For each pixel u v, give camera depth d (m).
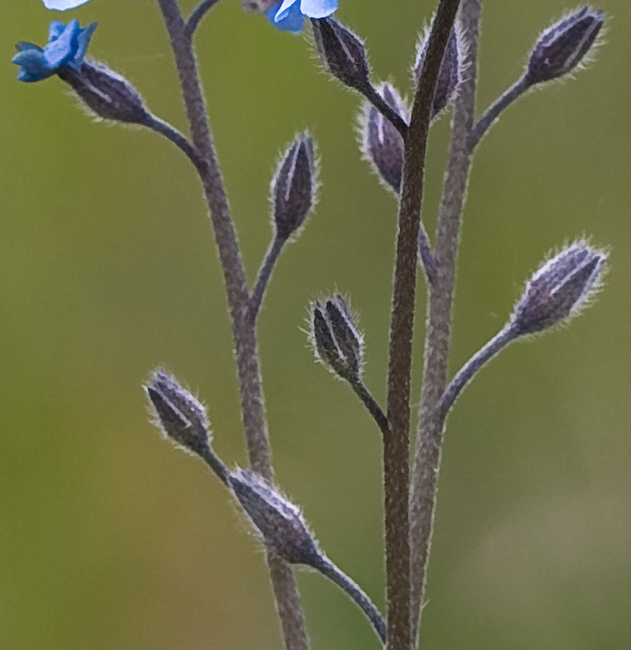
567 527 0.18
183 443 0.15
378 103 0.14
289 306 0.18
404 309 0.14
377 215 0.18
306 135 0.15
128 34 0.18
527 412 0.18
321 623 0.18
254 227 0.18
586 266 0.15
